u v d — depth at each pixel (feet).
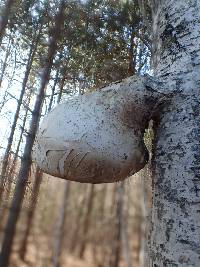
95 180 3.86
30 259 38.04
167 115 3.37
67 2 15.38
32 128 17.80
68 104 3.93
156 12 4.05
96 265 44.50
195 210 2.88
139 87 3.50
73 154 3.67
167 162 3.22
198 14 3.49
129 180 8.51
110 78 11.36
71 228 48.96
